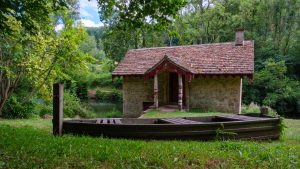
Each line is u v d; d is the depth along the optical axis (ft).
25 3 26.71
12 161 16.58
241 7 142.82
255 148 22.59
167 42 166.20
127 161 17.44
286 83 109.29
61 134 31.04
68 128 31.35
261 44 135.44
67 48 48.08
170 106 71.77
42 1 27.48
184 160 17.95
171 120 35.37
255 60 131.03
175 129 30.66
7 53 43.01
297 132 45.01
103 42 130.41
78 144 22.61
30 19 29.32
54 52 47.65
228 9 152.66
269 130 34.99
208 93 68.59
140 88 76.48
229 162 17.80
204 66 68.44
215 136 31.73
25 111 61.62
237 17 141.90
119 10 27.48
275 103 103.55
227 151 21.84
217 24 146.72
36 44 44.34
